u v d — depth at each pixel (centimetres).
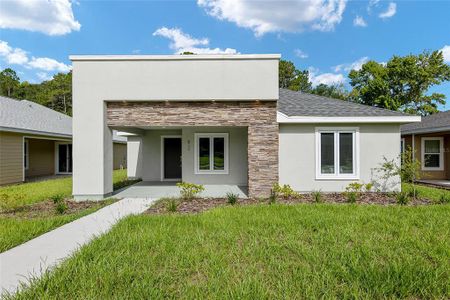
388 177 1086
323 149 1095
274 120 1041
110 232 570
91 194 1012
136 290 338
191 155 1335
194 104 1042
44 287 357
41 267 414
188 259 430
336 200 947
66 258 448
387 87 3469
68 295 338
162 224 619
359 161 1093
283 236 545
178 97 1025
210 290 342
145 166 1598
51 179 1753
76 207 871
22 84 5600
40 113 2162
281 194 1034
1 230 596
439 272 380
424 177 1614
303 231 573
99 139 1019
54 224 657
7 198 814
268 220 646
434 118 1814
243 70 1026
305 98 1398
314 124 1089
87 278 373
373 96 3603
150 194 1109
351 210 757
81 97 1020
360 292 335
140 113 1045
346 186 1088
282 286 352
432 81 3344
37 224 648
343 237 526
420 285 350
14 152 1499
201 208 831
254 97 1023
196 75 1027
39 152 1967
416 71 3341
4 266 436
